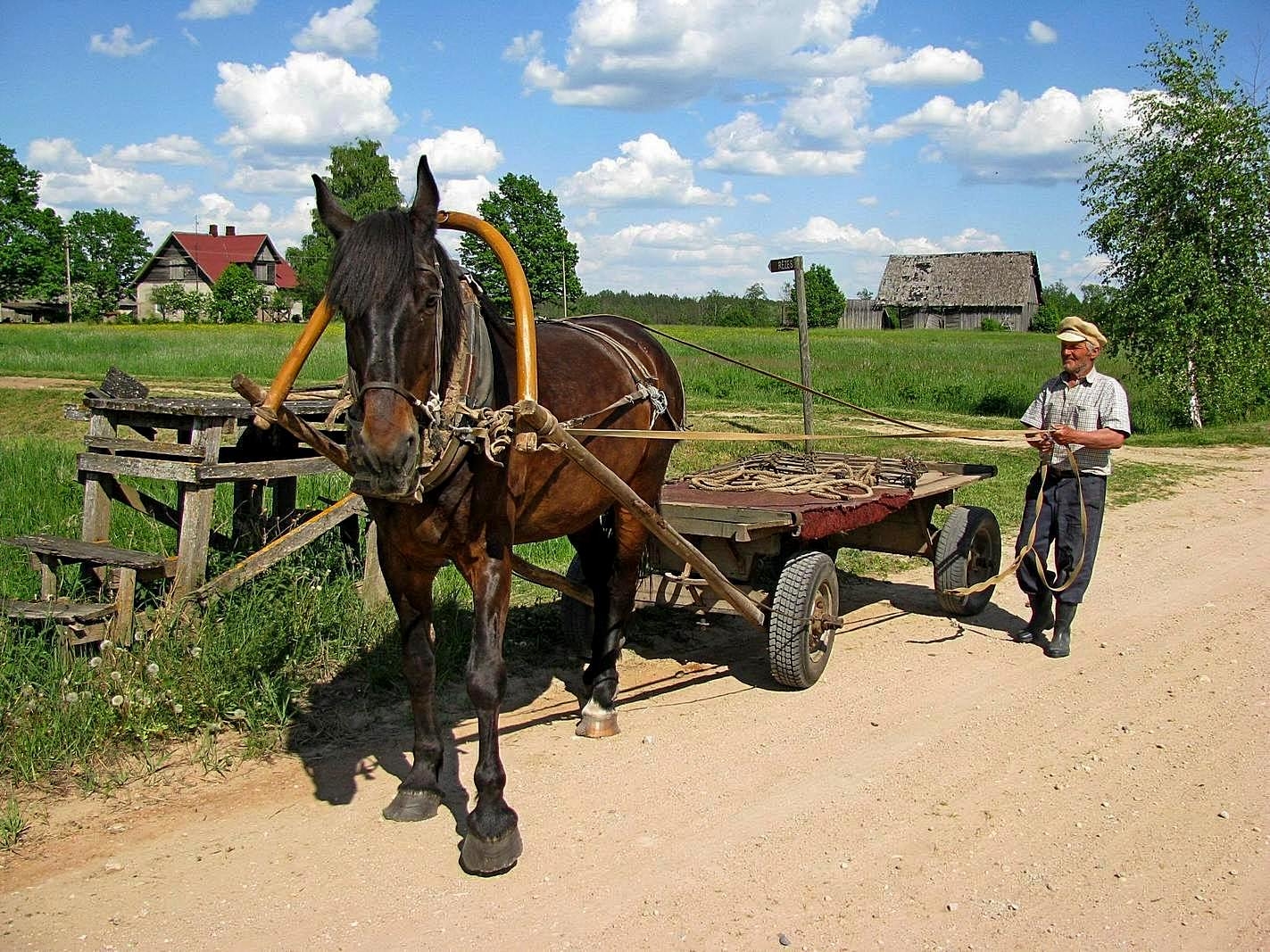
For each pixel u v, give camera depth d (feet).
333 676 19.08
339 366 88.58
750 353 120.26
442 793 14.42
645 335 19.19
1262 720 17.57
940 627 23.65
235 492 23.31
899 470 24.20
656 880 12.44
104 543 20.25
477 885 12.37
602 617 17.81
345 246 11.43
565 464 14.83
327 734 16.96
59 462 34.53
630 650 21.97
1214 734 16.97
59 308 274.36
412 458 11.22
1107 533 33.76
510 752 16.39
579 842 13.39
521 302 12.89
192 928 11.41
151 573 19.03
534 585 25.54
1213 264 63.10
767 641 22.11
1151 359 64.18
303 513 23.44
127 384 21.33
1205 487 42.80
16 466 33.65
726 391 75.77
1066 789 14.94
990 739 16.85
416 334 11.51
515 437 12.45
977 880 12.41
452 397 12.25
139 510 21.61
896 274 286.87
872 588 27.25
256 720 16.79
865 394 77.56
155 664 16.74
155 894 12.12
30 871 12.63
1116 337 66.08
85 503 20.22
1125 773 15.48
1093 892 12.13
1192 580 27.53
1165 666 20.56
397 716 17.78
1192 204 62.13
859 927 11.43
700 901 11.96
